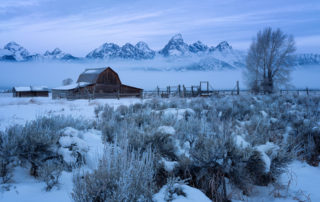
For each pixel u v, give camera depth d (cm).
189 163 382
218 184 381
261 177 421
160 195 308
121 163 297
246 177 375
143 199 286
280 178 436
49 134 434
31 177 376
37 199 298
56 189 326
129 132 484
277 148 429
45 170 337
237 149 379
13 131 418
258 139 465
